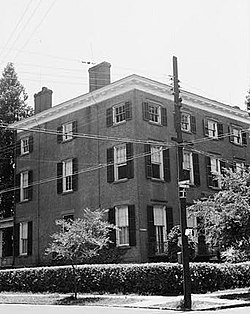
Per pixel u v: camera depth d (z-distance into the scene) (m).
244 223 21.78
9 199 45.28
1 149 45.53
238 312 16.23
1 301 24.89
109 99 34.12
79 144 35.81
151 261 30.22
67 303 21.97
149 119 33.06
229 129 39.72
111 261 30.53
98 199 33.41
